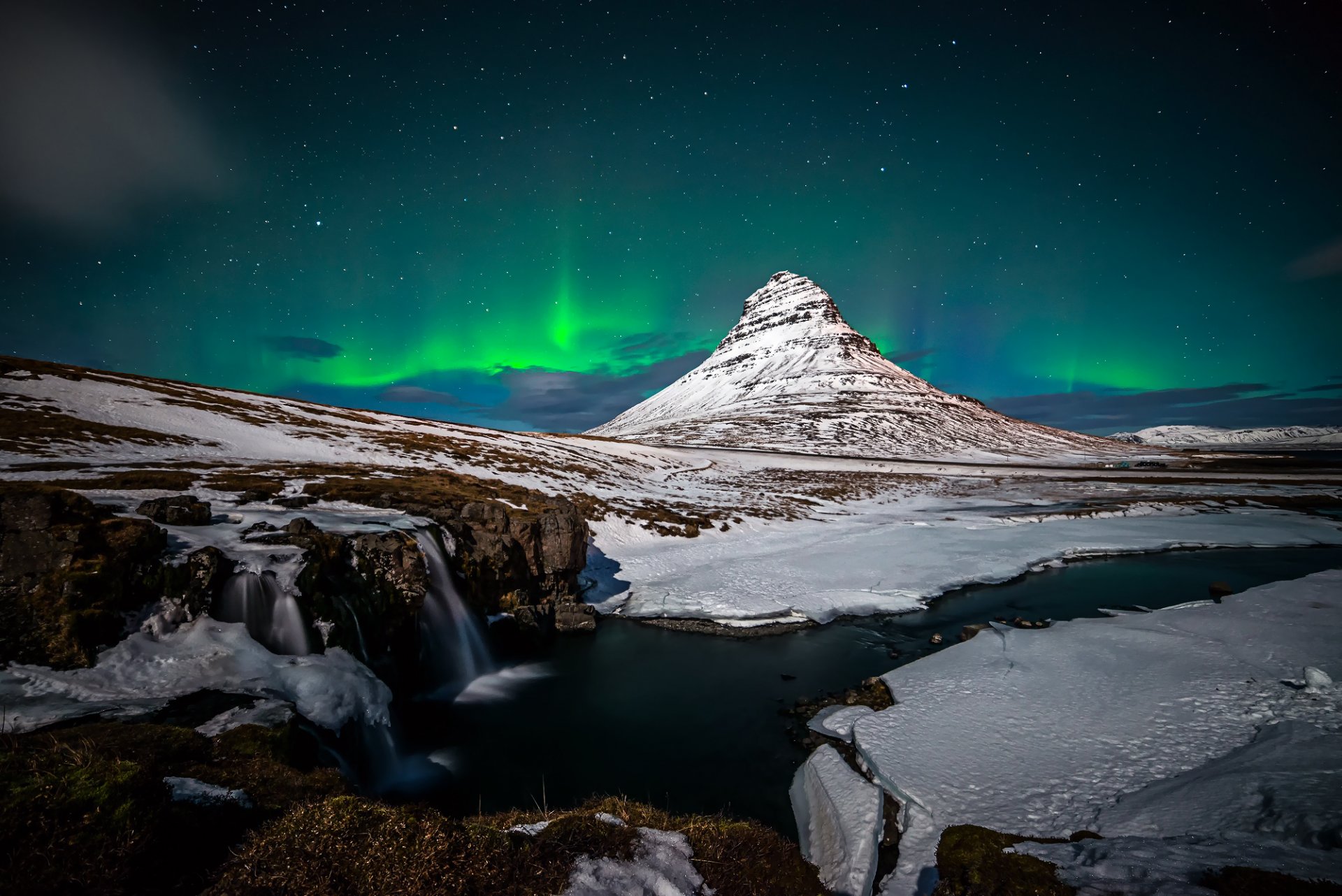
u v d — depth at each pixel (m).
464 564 18.64
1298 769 8.43
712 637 20.16
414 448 46.84
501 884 4.64
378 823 4.82
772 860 6.36
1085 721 11.51
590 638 20.33
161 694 9.02
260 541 13.48
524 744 12.60
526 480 43.28
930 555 30.75
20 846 4.02
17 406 34.06
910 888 7.50
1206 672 13.25
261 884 4.26
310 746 8.92
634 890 5.02
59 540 10.23
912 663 16.38
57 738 7.01
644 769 11.51
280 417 49.91
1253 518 42.97
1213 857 5.98
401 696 14.12
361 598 13.73
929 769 10.21
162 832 4.72
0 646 8.94
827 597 23.72
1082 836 7.85
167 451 32.09
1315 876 5.39
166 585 11.10
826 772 10.66
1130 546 32.59
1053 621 20.22
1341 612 17.16
